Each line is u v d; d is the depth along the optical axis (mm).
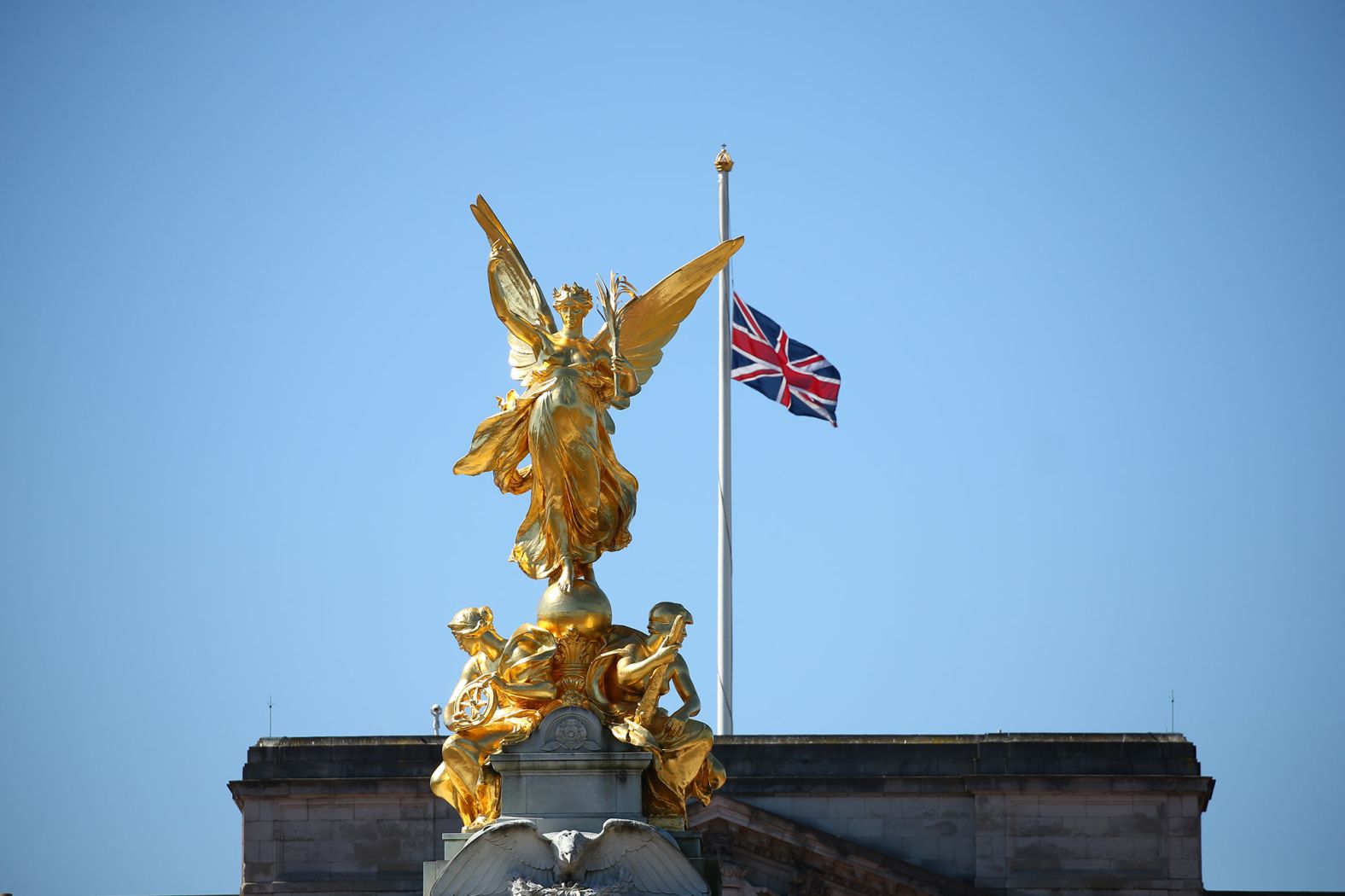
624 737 74438
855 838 141625
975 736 142875
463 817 76250
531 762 74438
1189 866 140375
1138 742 142125
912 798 142000
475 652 76438
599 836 72688
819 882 140500
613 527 77125
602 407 77062
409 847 140125
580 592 76125
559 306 77938
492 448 77250
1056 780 141125
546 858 73062
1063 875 140625
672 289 79188
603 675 75812
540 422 76375
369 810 140625
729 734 142875
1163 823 140750
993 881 140750
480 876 73125
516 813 74438
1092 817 141250
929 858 141500
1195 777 140750
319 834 140375
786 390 143375
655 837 72875
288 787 140375
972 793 141500
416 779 140375
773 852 141125
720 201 141000
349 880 139750
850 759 142625
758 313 144250
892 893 140375
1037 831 141125
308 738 141875
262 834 140250
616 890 72688
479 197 78375
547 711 75000
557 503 76562
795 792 142000
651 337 79125
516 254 78375
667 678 76062
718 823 141000
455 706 75688
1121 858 140750
